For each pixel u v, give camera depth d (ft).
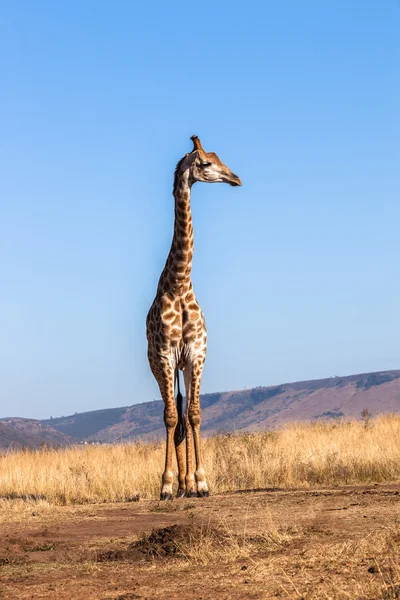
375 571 28.99
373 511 42.75
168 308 57.11
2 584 31.37
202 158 56.95
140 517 47.60
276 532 36.94
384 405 520.01
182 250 56.80
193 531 38.01
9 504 55.57
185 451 62.69
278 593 27.04
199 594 27.84
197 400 57.88
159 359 57.57
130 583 30.35
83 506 54.85
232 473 66.39
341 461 69.87
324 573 29.45
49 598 28.55
